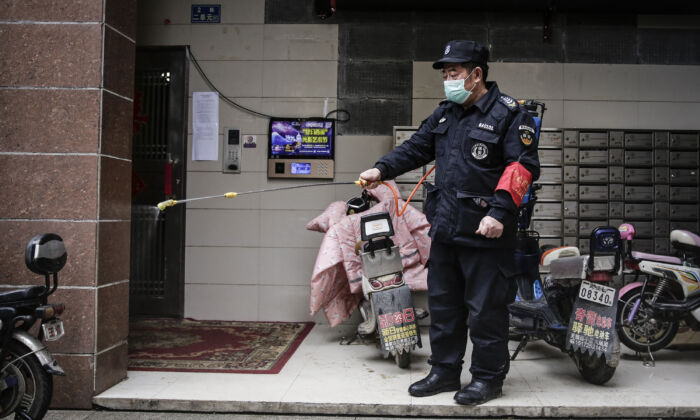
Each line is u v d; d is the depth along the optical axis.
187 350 3.65
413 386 2.76
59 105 2.72
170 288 4.62
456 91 2.60
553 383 2.97
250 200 4.57
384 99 4.53
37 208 2.72
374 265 3.15
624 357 3.55
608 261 2.83
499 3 4.33
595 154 4.38
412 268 3.79
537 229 4.37
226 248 4.58
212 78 4.61
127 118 2.99
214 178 4.60
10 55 2.74
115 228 2.89
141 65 4.66
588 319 2.87
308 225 4.06
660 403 2.61
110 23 2.79
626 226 3.53
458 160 2.63
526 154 2.54
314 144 4.52
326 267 3.57
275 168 4.52
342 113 4.54
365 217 3.15
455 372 2.80
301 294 4.53
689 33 4.49
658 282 3.52
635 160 4.36
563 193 4.37
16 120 2.73
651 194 4.36
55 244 2.39
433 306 2.80
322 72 4.55
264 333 4.15
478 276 2.64
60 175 2.71
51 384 2.34
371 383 2.95
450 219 2.62
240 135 4.59
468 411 2.58
